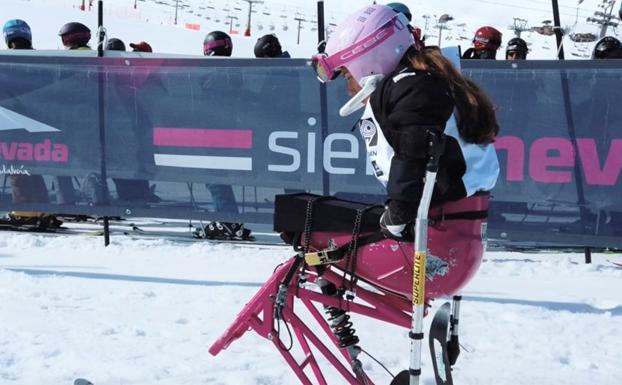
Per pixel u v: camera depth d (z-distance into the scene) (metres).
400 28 2.17
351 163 5.09
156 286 4.36
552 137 4.88
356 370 2.45
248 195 5.23
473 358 3.25
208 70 5.17
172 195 5.30
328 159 5.12
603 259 5.52
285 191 5.19
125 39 28.17
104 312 3.79
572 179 4.88
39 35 25.94
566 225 4.92
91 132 5.32
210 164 5.24
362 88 2.15
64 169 5.38
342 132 5.07
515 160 4.94
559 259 5.43
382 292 2.42
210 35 6.96
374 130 2.09
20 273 4.55
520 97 4.89
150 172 5.31
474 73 4.93
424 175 1.99
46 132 5.36
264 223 5.23
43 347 3.21
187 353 3.19
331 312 2.48
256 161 5.20
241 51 26.33
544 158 4.91
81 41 6.95
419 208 1.99
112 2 85.38
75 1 59.59
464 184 2.10
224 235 5.99
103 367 3.00
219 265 4.95
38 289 4.22
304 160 5.14
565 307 4.09
